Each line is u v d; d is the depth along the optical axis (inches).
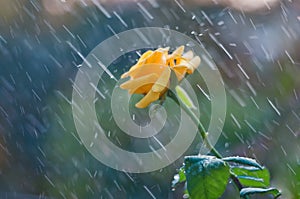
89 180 138.9
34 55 184.5
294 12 160.7
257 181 56.6
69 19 193.6
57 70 178.1
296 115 121.9
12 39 189.9
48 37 189.2
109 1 196.1
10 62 184.5
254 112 127.4
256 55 151.6
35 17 196.1
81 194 138.1
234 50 157.8
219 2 177.0
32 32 193.3
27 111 166.9
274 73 142.8
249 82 143.1
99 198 134.6
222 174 54.2
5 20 196.5
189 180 54.3
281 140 108.3
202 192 54.2
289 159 92.3
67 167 145.3
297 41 151.3
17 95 173.9
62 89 169.6
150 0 186.7
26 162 151.4
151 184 127.5
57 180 143.8
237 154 114.6
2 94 174.2
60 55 183.0
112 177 135.5
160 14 182.2
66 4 197.8
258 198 80.2
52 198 141.2
